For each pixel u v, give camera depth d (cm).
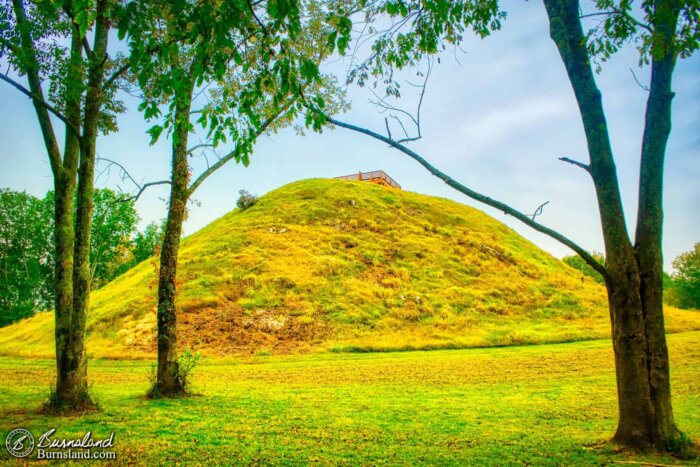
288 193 5753
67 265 991
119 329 3084
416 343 3061
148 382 1688
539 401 1183
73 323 984
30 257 6234
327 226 4969
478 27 784
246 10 468
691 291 6975
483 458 671
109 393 1328
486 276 4422
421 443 769
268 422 928
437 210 5909
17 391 1310
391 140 662
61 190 990
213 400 1184
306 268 4044
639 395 652
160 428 851
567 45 746
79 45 989
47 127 977
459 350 2828
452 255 4741
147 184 1224
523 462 642
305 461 664
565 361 2059
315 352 2795
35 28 828
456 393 1337
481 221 6116
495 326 3447
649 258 665
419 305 3706
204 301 3403
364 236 4853
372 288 3875
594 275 7431
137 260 6725
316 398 1248
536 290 4253
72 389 970
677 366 1681
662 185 688
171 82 467
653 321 659
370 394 1331
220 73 470
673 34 673
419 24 738
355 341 3053
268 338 3017
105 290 4791
